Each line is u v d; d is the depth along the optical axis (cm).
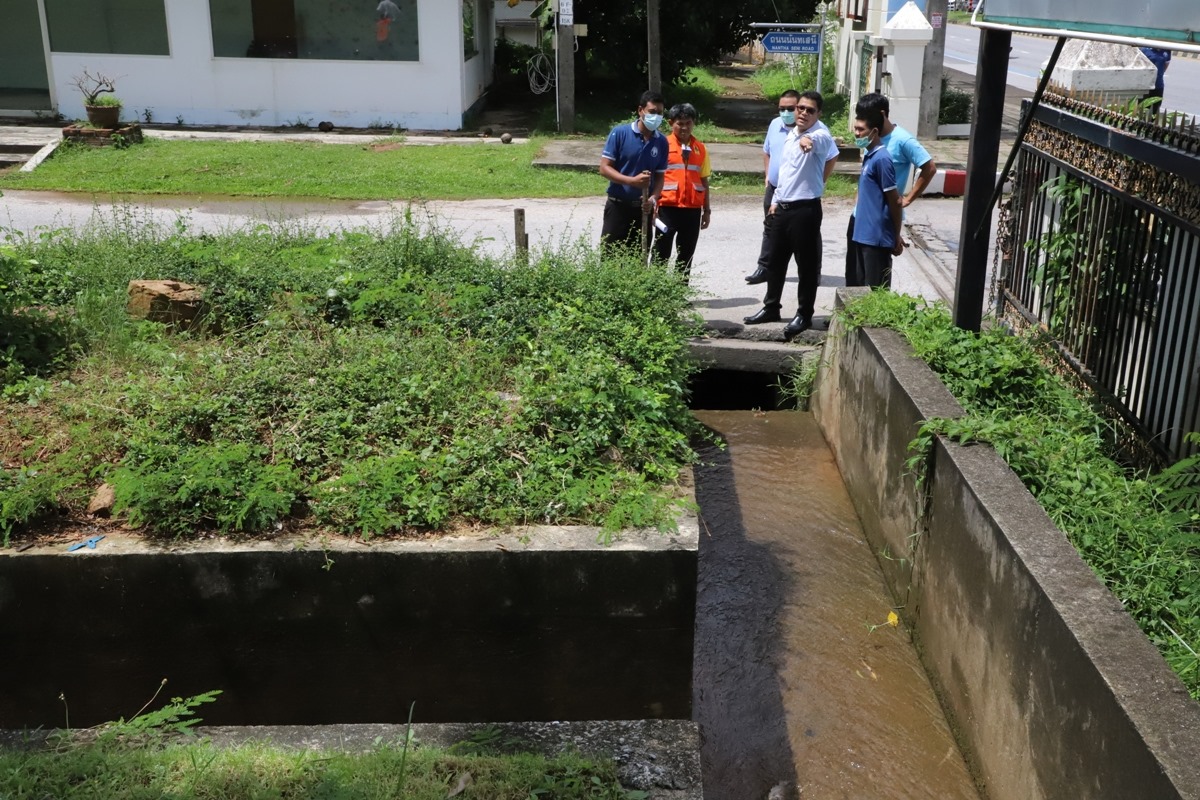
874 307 682
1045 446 495
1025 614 378
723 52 2242
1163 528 434
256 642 439
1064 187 655
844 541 628
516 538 438
